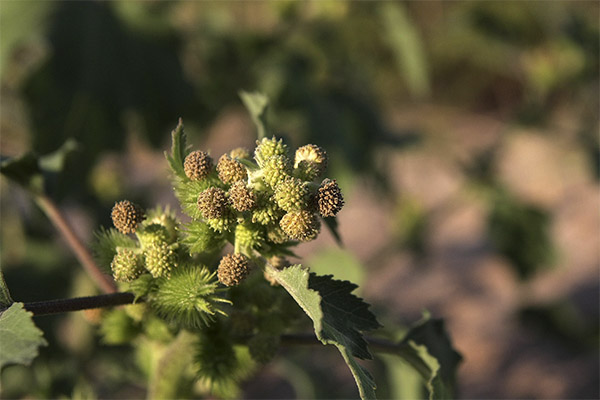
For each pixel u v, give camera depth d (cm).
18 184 38
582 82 74
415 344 32
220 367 31
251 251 29
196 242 29
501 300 120
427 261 112
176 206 90
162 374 32
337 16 65
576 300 115
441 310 117
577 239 132
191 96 60
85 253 35
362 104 72
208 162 29
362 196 148
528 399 97
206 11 68
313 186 28
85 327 53
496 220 79
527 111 77
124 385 65
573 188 143
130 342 33
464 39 83
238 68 66
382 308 55
